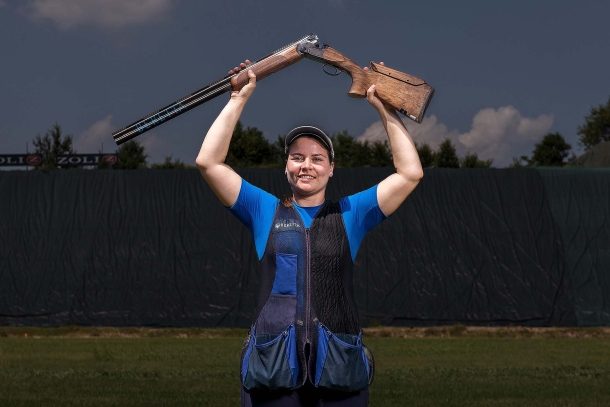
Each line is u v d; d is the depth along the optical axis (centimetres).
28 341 1889
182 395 970
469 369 1256
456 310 2325
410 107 445
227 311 2325
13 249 2400
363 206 443
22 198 2456
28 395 965
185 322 2317
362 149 5312
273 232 432
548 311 2331
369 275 2348
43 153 5456
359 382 416
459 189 2459
